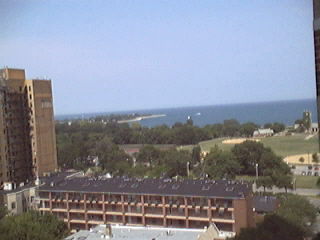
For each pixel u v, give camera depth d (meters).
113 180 126.75
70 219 119.88
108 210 116.50
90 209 118.38
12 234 86.75
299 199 101.88
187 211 108.50
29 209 121.19
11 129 155.62
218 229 102.31
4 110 152.25
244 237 80.88
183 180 123.00
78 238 90.62
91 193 117.69
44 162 166.12
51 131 171.62
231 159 193.75
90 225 117.69
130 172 191.38
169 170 193.50
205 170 189.25
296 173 187.12
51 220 99.06
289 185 154.75
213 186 111.94
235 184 112.31
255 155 198.38
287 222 84.38
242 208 102.69
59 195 121.38
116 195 115.69
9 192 124.81
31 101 162.50
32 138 162.75
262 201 117.44
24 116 162.12
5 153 151.62
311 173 183.00
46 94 169.88
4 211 107.25
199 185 114.06
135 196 113.75
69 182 128.12
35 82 163.88
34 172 162.25
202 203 107.06
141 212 113.06
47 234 90.94
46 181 134.25
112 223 114.31
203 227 106.00
